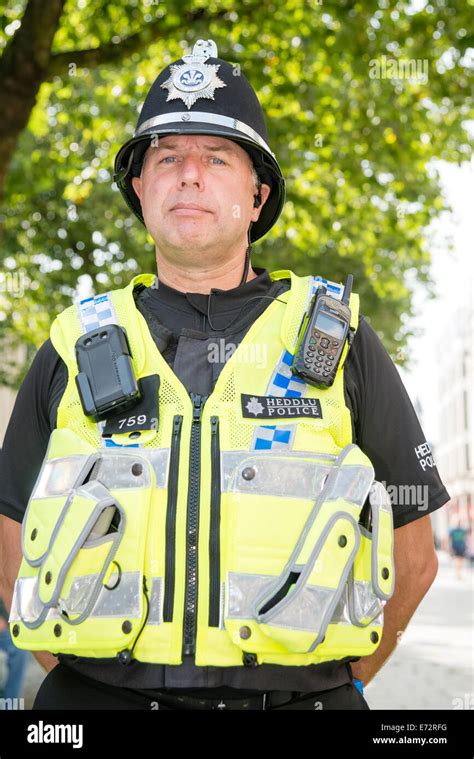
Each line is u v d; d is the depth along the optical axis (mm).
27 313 17672
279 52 11500
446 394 64875
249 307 2336
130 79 12469
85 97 12734
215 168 2346
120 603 1985
